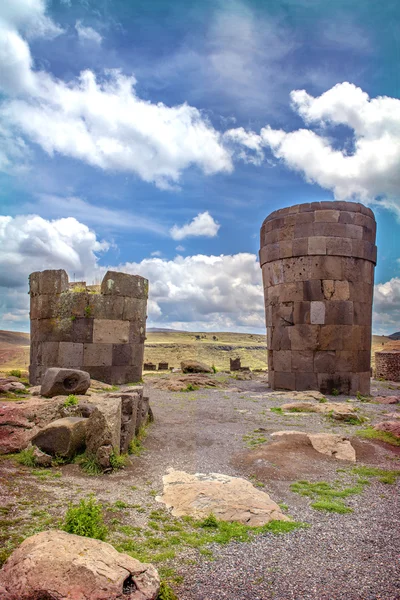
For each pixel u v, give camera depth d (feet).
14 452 27.89
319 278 60.75
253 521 19.81
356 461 29.60
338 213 61.41
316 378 59.88
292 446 31.53
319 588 14.40
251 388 66.44
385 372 88.58
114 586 12.03
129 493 22.62
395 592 14.21
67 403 32.37
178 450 31.35
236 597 13.76
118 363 63.67
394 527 19.53
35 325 65.41
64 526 15.99
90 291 64.28
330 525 19.65
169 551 16.62
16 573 12.00
